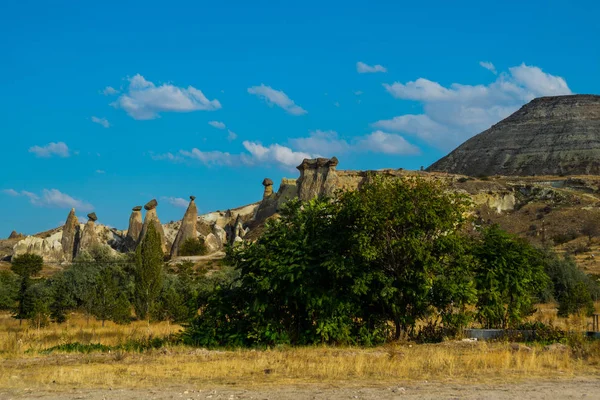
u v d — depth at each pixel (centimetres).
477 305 2778
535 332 2567
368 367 1816
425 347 2358
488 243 2880
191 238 15225
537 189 19250
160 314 4897
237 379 1667
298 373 1745
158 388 1548
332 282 2605
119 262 7369
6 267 13200
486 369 1781
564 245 14162
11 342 2588
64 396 1454
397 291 2575
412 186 2706
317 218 2733
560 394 1409
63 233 15850
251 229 17138
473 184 19438
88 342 2827
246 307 2625
